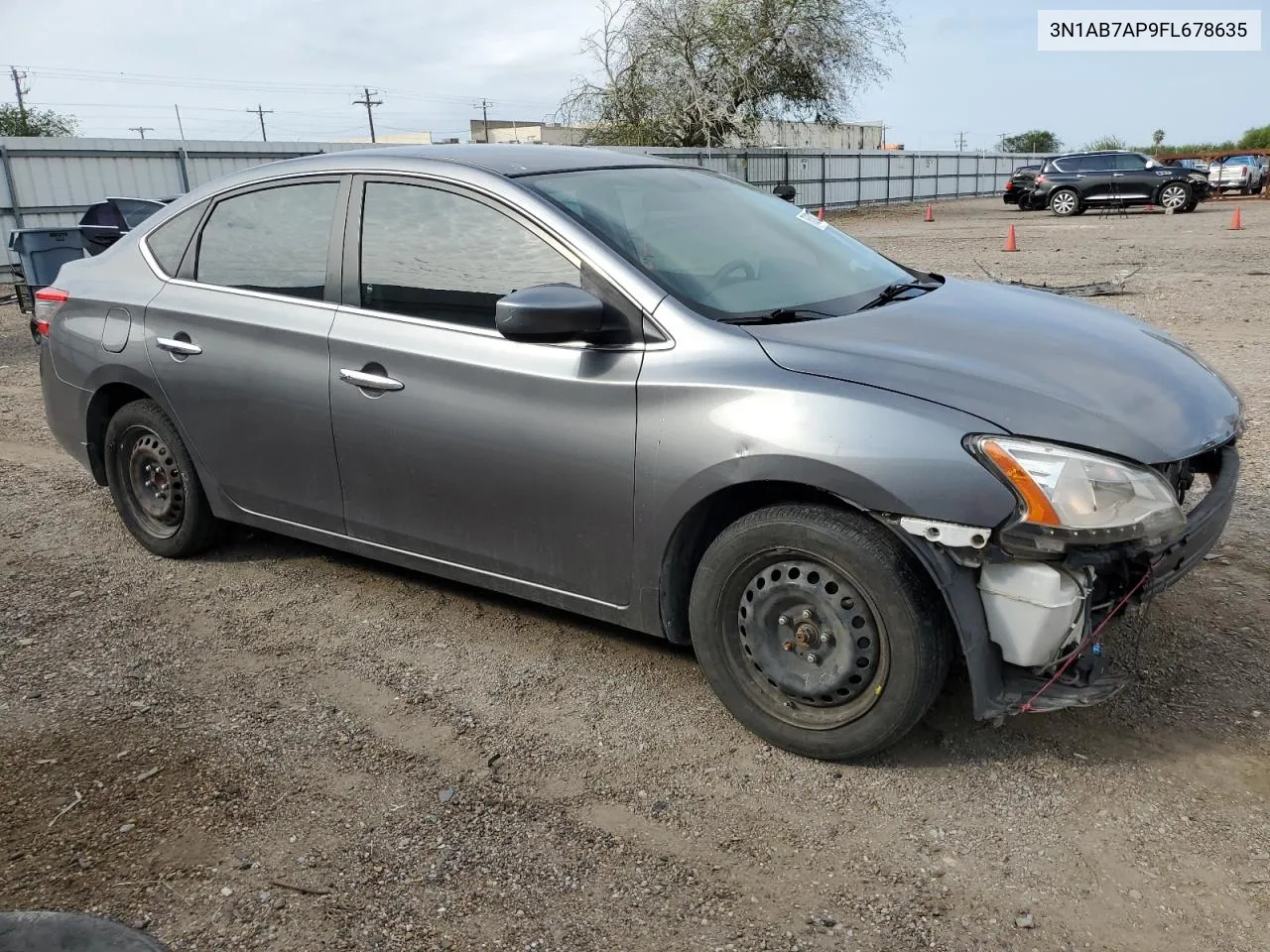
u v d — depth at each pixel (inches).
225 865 99.9
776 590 112.6
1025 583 100.6
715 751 117.7
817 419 105.7
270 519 160.2
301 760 118.0
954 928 89.5
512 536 131.3
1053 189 1114.7
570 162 143.6
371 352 138.1
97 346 172.6
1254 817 102.3
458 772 115.1
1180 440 107.7
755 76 1465.3
